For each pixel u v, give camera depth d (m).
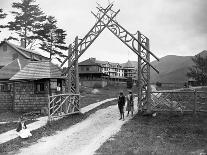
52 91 28.95
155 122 20.98
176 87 64.50
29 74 29.50
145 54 23.67
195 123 19.89
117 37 23.88
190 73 58.34
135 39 23.50
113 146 14.56
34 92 29.31
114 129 19.16
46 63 30.06
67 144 15.36
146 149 13.77
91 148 14.42
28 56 54.41
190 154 12.79
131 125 20.25
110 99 42.22
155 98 23.72
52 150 14.16
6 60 55.00
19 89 29.80
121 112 22.80
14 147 14.60
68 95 24.02
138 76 24.25
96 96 47.88
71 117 24.09
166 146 14.51
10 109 32.44
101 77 80.88
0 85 33.12
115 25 23.92
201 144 14.95
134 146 14.55
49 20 65.12
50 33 64.19
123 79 97.50
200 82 57.06
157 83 67.62
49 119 20.88
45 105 28.92
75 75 25.67
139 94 24.34
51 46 63.84
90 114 26.14
